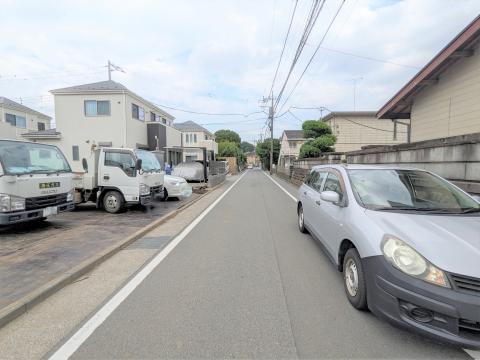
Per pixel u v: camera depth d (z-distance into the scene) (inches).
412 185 160.1
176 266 182.1
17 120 1161.4
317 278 162.7
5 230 270.1
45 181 258.5
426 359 96.6
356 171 174.4
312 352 100.0
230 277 164.4
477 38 265.3
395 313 103.5
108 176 362.0
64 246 216.4
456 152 224.5
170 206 424.8
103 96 815.1
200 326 115.6
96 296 142.3
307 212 238.5
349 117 1159.0
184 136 2012.8
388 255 109.2
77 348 102.7
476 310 91.3
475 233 113.0
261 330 113.0
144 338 108.0
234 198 533.0
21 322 119.7
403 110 417.4
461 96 291.9
